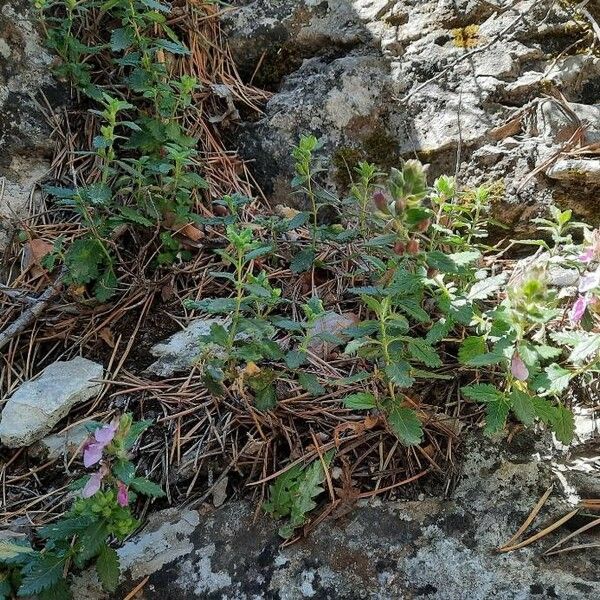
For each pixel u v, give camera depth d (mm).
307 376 298
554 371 277
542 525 275
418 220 277
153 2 405
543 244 326
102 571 258
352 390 324
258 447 309
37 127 428
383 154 432
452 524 281
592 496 279
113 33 405
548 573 259
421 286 317
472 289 303
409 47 446
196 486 310
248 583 275
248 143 456
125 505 252
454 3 444
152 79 408
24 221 404
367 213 392
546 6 424
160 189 386
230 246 381
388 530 282
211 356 330
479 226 391
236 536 289
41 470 321
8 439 320
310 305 308
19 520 300
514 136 404
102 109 442
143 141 406
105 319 373
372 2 468
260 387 302
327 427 313
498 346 271
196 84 450
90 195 353
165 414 330
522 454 298
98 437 248
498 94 413
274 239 396
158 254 391
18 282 385
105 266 385
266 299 313
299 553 281
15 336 365
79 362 353
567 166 372
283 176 446
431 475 300
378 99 438
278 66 484
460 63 426
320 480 294
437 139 415
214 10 487
